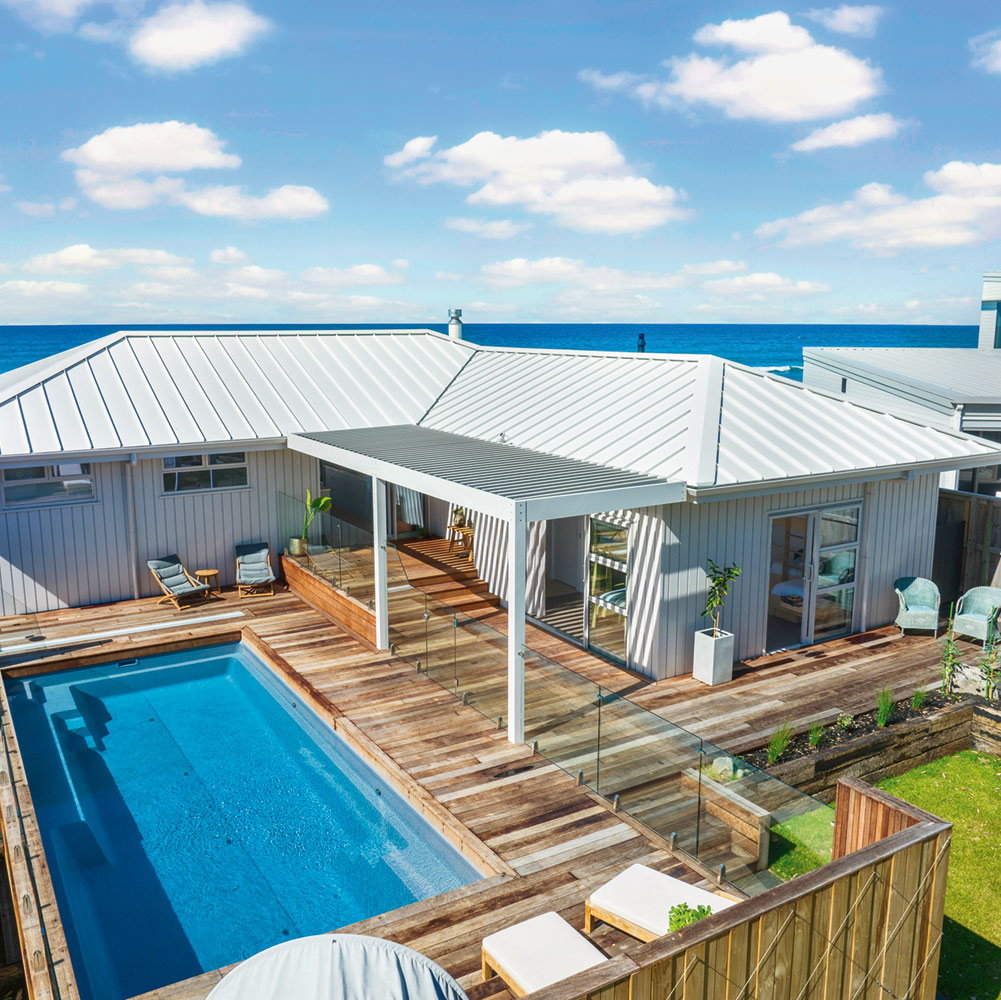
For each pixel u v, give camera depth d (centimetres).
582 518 1549
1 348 12162
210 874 882
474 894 765
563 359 1900
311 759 1145
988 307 2644
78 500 1603
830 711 1131
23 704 1305
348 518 2134
